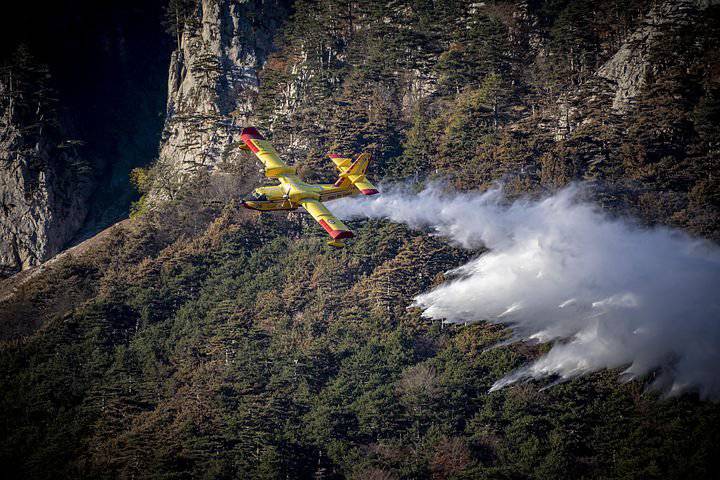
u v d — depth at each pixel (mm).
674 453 142125
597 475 142000
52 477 150250
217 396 161500
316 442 151375
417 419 155000
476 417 153875
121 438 152625
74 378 175250
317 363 167875
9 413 167750
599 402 153500
